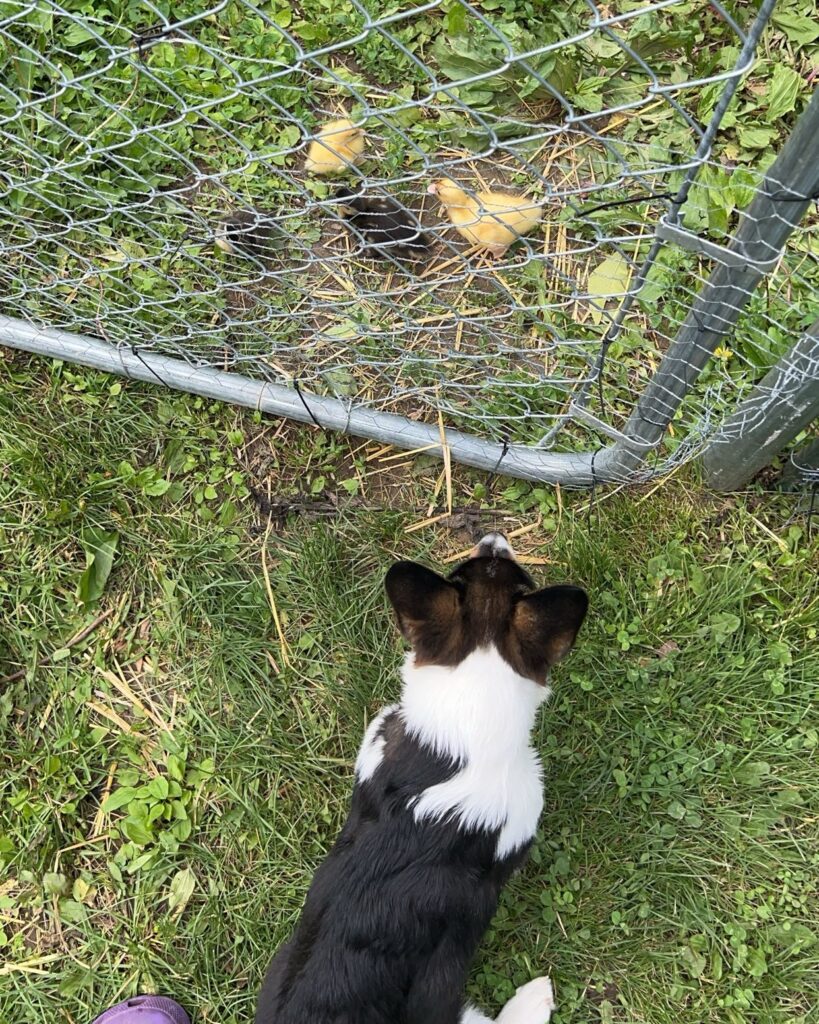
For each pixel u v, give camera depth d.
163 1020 0.85
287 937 0.88
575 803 0.91
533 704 0.73
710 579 0.94
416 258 1.04
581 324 0.97
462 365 1.01
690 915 0.87
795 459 0.92
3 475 1.01
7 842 0.91
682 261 0.97
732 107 1.04
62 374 1.05
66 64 1.08
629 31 1.06
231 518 1.01
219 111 1.07
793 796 0.89
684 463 0.96
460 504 1.00
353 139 1.02
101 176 1.05
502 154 1.07
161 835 0.91
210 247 1.05
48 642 0.98
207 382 1.01
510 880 0.89
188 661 0.97
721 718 0.91
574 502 0.99
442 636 0.72
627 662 0.94
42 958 0.89
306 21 1.11
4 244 1.00
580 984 0.87
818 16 1.06
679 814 0.89
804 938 0.86
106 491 1.01
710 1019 0.85
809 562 0.94
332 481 1.02
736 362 0.95
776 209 0.55
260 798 0.92
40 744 0.95
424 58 1.09
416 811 0.71
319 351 1.03
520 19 1.08
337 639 0.96
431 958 0.71
